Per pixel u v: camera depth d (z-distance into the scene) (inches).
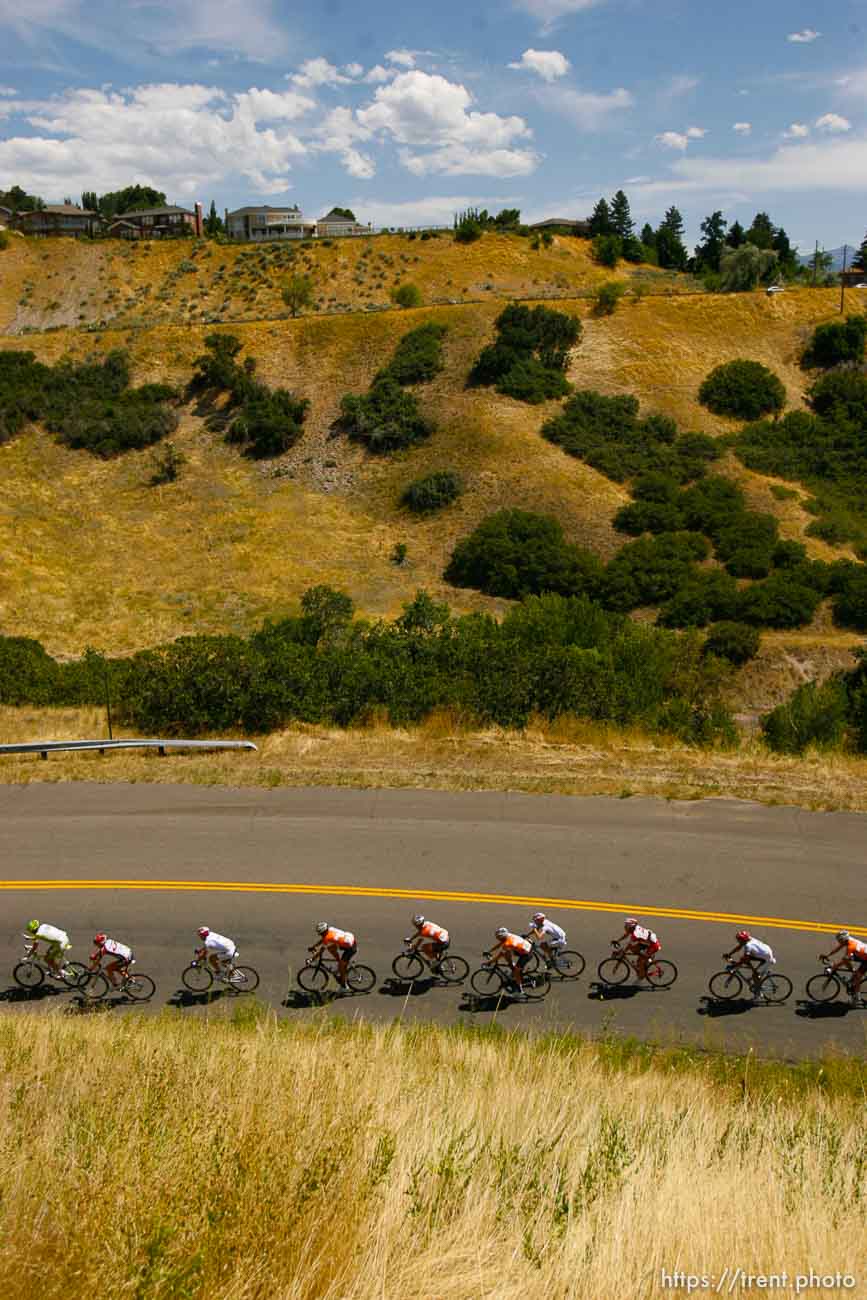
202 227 5315.0
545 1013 476.1
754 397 2559.1
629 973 497.0
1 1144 199.5
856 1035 456.8
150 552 2039.9
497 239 4163.4
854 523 2142.0
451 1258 164.4
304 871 616.7
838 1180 235.6
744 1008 479.5
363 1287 153.7
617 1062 412.5
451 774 768.9
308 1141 200.4
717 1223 194.1
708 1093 372.5
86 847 653.3
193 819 695.1
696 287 3732.8
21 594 1812.3
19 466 2329.0
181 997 489.1
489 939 538.3
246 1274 149.6
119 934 547.8
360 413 2445.9
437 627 1178.6
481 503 2186.3
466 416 2461.9
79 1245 149.3
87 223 4982.8
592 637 1305.4
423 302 3580.2
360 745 849.5
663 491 2181.3
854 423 2482.8
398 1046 375.9
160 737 894.4
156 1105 223.6
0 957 524.4
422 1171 194.7
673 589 1876.2
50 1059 321.4
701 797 722.8
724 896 581.3
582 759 810.2
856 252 3905.0
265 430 2428.6
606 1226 183.6
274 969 514.9
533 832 666.8
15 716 971.9
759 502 2188.7
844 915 559.8
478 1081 327.9
